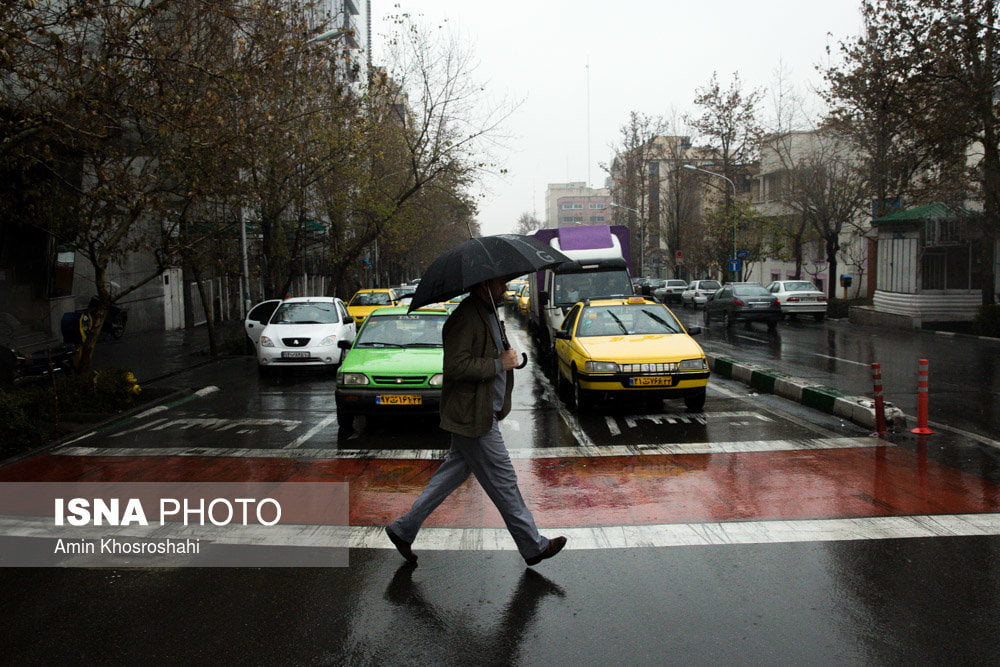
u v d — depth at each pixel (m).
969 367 14.69
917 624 3.93
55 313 19.58
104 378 11.12
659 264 70.50
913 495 6.21
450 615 4.16
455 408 4.55
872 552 4.93
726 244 41.12
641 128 55.75
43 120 9.52
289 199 20.33
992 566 4.66
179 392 12.66
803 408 10.56
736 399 11.48
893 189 22.80
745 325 27.52
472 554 5.06
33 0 8.12
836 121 24.42
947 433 8.69
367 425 9.95
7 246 18.05
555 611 4.17
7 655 3.79
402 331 10.88
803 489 6.45
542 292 17.45
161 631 4.03
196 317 31.14
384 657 3.72
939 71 19.30
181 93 10.93
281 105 14.61
